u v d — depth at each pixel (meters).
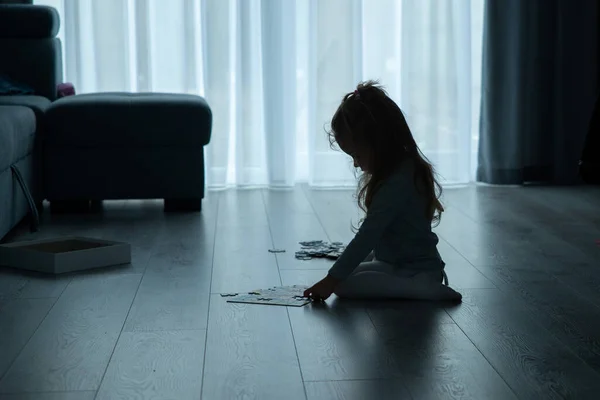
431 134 4.72
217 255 3.12
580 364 2.00
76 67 4.60
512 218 3.82
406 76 4.70
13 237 3.45
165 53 4.68
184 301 2.52
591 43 4.74
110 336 2.20
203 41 4.59
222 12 4.57
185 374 1.93
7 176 3.29
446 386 1.86
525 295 2.60
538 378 1.91
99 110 3.88
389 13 4.76
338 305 2.48
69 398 1.80
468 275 2.84
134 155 3.96
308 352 2.08
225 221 3.76
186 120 3.92
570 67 4.74
